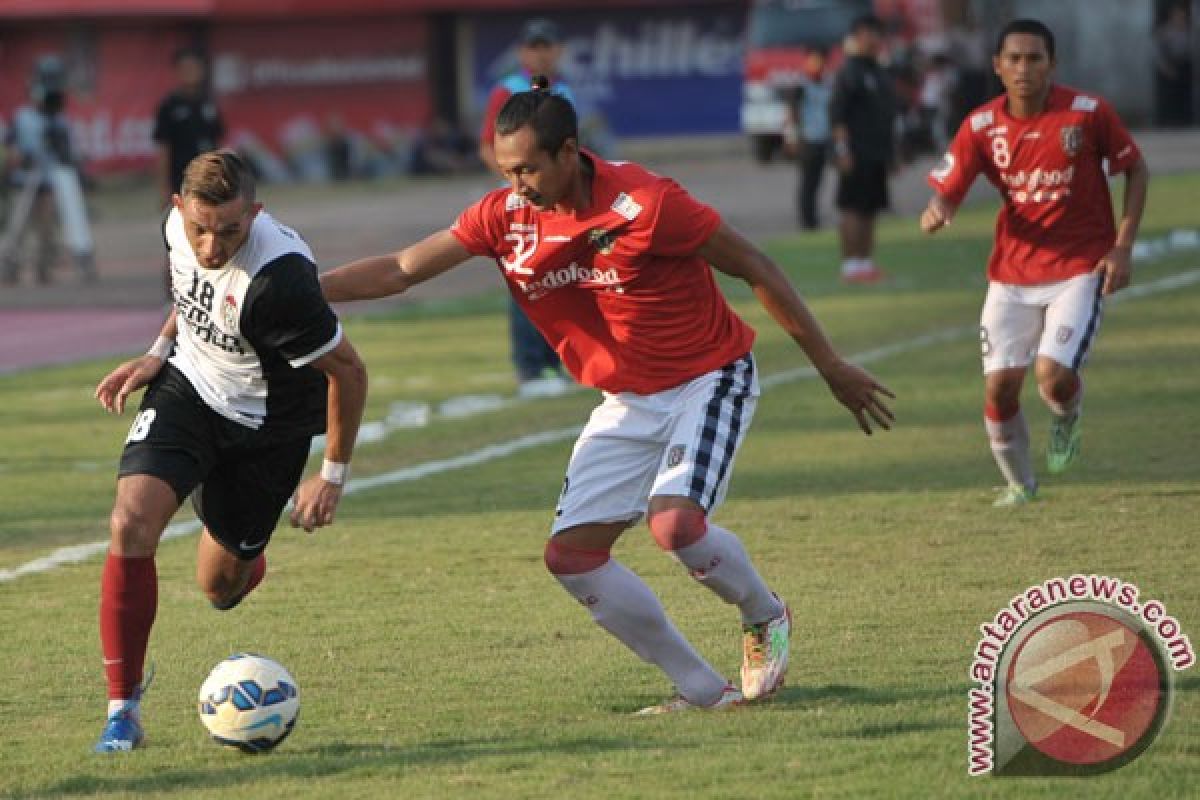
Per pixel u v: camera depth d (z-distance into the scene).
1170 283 58.22
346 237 85.00
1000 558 24.61
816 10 118.44
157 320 60.34
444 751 16.91
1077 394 27.67
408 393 43.50
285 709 17.17
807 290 60.12
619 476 18.11
